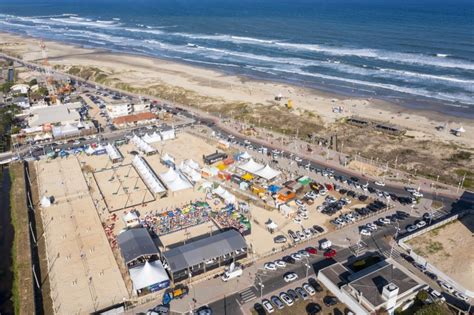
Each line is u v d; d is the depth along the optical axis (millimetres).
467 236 82000
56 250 80625
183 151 128250
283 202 96438
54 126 143125
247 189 104062
